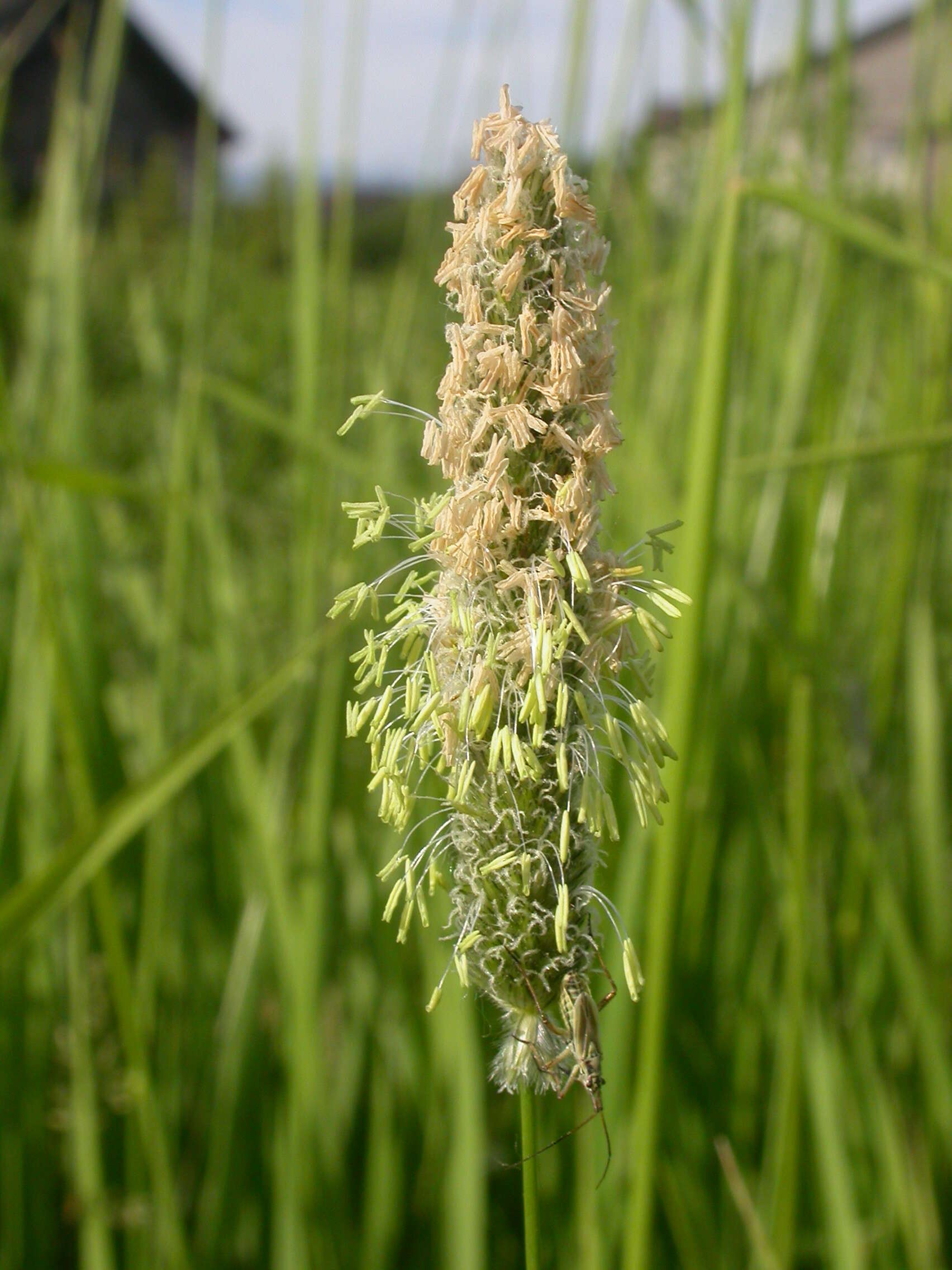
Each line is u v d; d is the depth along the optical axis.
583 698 0.09
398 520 0.09
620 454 0.17
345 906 0.19
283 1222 0.15
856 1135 0.16
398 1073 0.18
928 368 0.18
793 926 0.14
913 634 0.18
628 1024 0.14
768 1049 0.18
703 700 0.17
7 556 0.20
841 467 0.19
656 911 0.12
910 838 0.19
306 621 0.18
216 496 0.19
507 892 0.09
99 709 0.18
